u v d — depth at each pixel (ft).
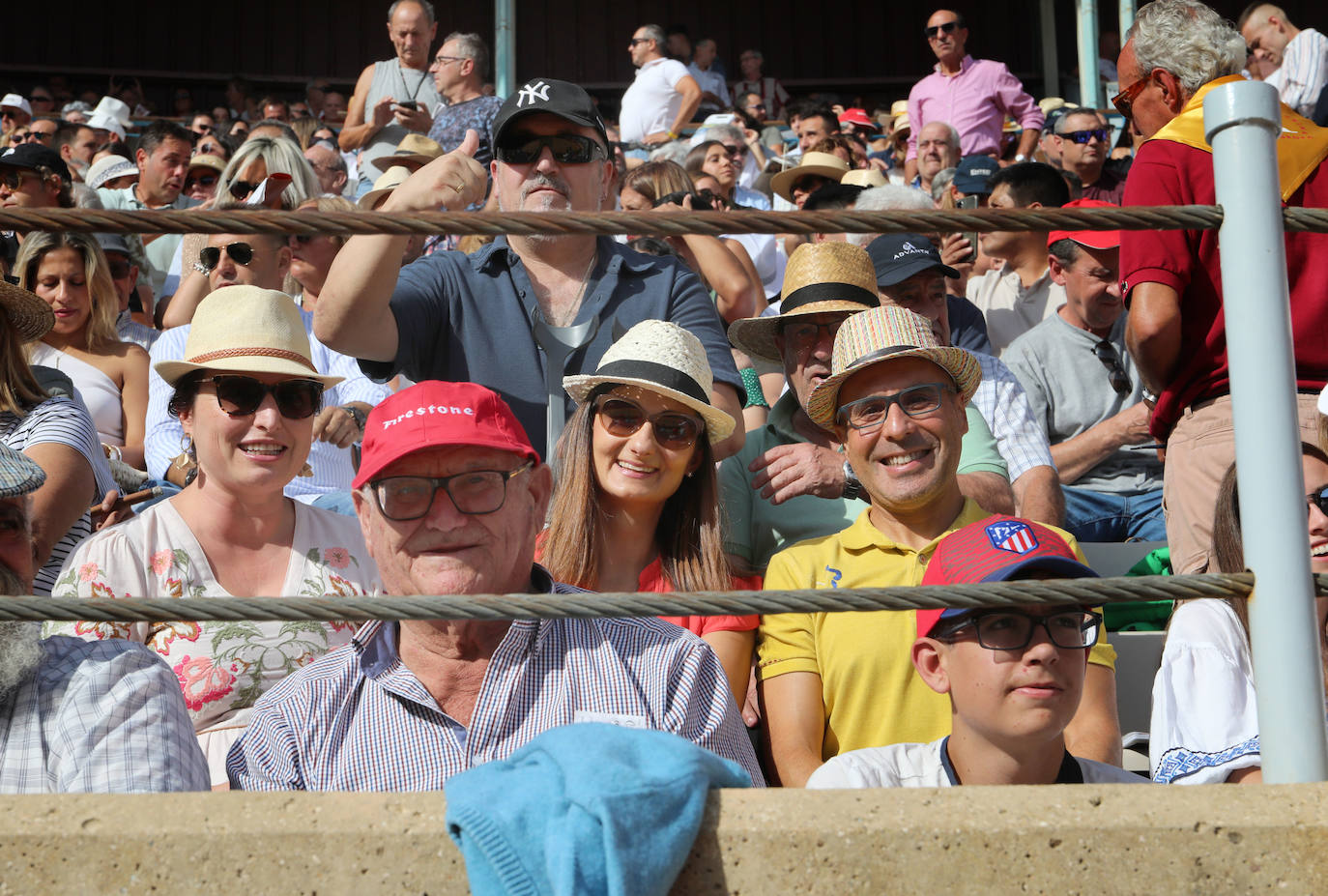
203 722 8.95
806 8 63.10
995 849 4.52
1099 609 9.00
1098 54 40.42
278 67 62.23
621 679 7.25
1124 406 14.57
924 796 4.66
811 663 9.31
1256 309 4.97
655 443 9.75
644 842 4.42
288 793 4.69
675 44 42.55
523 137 11.80
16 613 4.69
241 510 9.73
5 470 7.32
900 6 63.16
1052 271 15.60
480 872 4.45
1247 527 5.01
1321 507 8.33
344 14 62.64
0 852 4.47
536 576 8.07
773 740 9.18
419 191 10.67
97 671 6.70
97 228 4.82
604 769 4.59
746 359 14.58
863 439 9.75
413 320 11.26
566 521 9.89
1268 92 5.02
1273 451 4.95
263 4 62.23
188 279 16.84
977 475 11.21
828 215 4.96
